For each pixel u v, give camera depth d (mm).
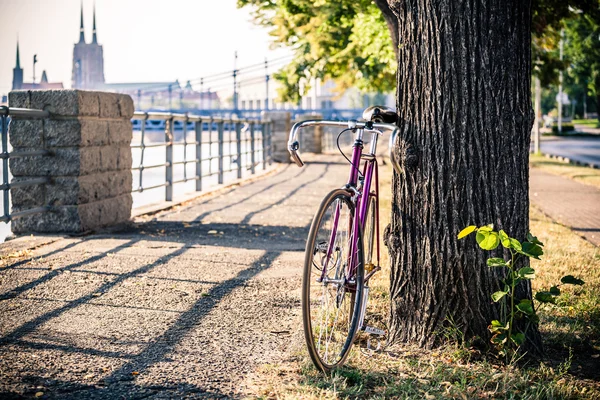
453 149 4133
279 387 3535
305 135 30375
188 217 10203
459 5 4105
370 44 17297
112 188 8891
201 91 85188
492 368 3928
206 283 5789
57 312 4801
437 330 4199
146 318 4730
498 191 4141
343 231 3877
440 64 4133
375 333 4086
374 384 3705
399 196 4328
